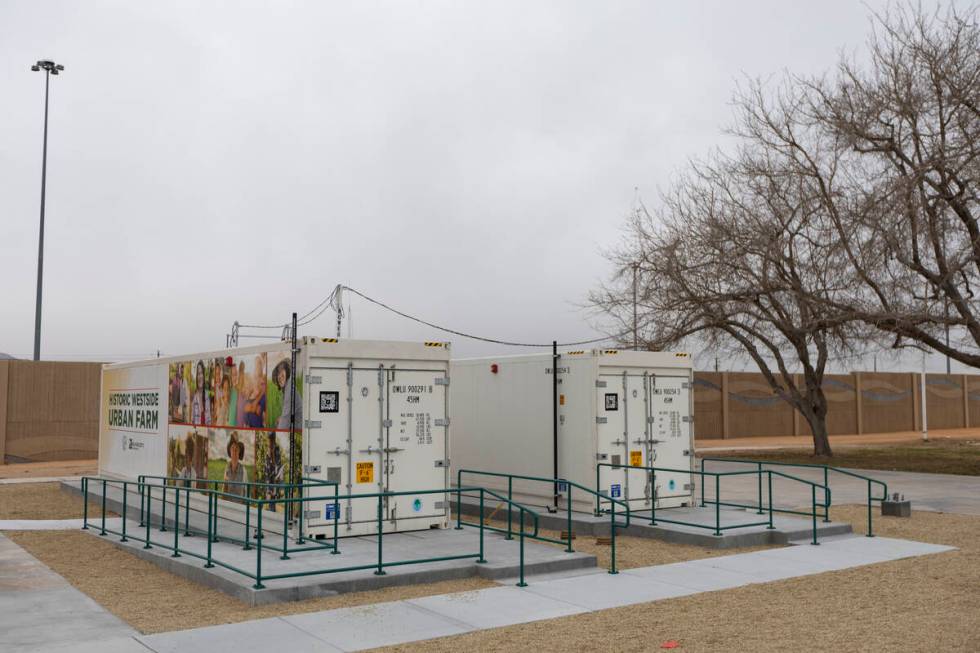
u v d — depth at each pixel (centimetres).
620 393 1614
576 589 1056
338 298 2734
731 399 5512
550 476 1652
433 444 1408
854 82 2992
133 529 1522
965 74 2789
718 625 888
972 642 816
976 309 2838
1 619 916
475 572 1127
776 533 1422
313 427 1286
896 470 3045
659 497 1653
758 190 3284
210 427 1578
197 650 796
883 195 2773
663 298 3434
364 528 1330
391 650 799
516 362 1750
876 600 1003
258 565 998
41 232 4306
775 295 3438
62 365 3562
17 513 1870
